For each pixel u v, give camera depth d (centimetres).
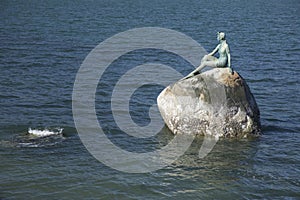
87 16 19612
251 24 18025
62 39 13150
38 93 7850
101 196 4647
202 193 4734
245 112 5984
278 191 4809
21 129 6219
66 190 4722
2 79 8606
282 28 16775
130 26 16900
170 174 5097
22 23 16162
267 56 11444
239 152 5647
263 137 6116
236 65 10375
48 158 5362
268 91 8369
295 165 5384
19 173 4994
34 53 10969
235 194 4731
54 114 6844
